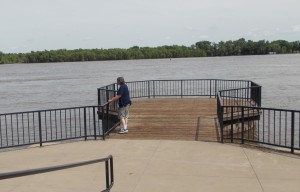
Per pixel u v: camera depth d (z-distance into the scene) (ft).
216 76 269.64
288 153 32.86
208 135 40.70
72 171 28.73
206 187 24.95
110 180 23.93
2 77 382.22
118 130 44.34
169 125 46.55
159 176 27.32
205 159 31.42
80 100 147.64
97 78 298.35
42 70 557.74
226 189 24.52
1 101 153.38
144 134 41.81
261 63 551.18
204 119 50.06
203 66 481.87
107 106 42.42
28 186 25.61
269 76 262.26
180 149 34.83
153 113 55.62
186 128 44.57
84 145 37.19
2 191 24.72
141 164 30.32
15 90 207.62
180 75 293.84
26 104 141.18
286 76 260.62
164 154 33.22
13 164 31.07
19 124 92.38
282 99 129.18
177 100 70.90
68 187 25.27
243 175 27.20
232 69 380.37
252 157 31.76
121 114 42.60
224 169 28.66
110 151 34.63
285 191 23.99
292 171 27.89
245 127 52.08
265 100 127.44
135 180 26.53
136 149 35.14
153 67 500.74
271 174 27.30
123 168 29.35
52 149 35.91
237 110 50.70
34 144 38.63
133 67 539.70
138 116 53.26
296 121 84.07
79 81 268.62
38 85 243.40
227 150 34.17
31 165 30.68
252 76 263.70
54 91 192.13
